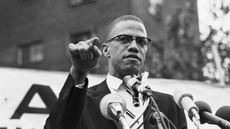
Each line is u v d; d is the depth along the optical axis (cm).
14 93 467
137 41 320
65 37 1586
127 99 314
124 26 323
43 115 468
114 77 325
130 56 314
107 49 338
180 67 1117
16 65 1666
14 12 1709
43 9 1655
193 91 542
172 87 534
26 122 459
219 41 1070
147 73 263
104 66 1359
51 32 1623
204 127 473
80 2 1576
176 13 1275
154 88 525
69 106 248
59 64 1588
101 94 319
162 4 1680
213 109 539
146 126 297
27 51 1669
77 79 250
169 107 321
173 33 1238
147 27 1547
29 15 1680
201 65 1105
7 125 450
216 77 1046
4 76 470
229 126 250
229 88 557
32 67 1638
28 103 467
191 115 257
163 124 241
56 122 250
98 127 292
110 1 1510
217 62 755
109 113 238
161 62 1125
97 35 1518
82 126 290
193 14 1298
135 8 1495
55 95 481
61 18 1612
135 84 253
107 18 1509
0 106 455
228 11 1059
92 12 1545
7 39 1702
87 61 235
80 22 1566
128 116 296
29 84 476
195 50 1125
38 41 1645
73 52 233
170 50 1151
